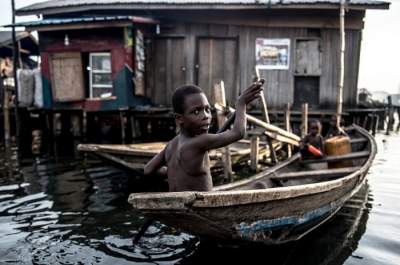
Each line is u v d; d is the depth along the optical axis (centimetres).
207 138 259
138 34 1179
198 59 1255
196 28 1248
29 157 912
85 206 482
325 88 1231
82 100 1224
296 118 1120
